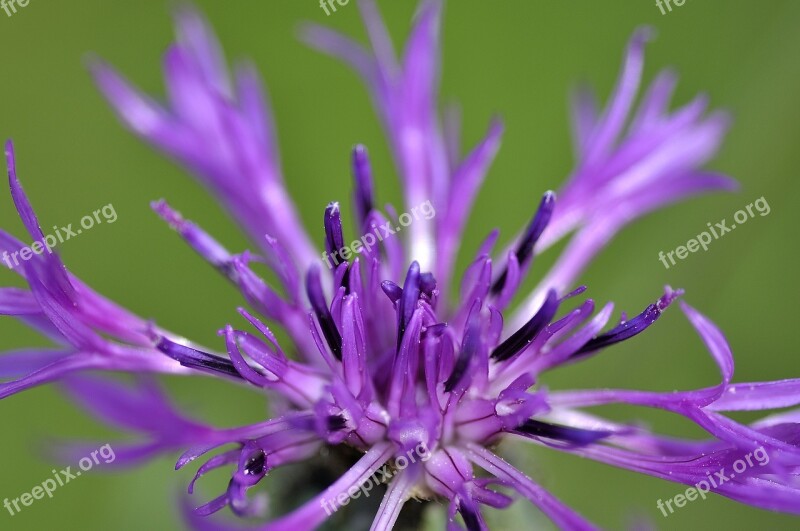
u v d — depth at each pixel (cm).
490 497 10
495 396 10
